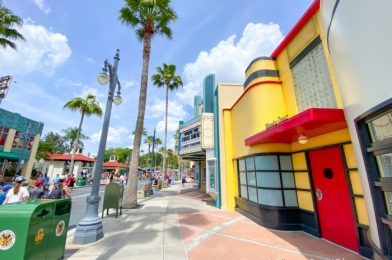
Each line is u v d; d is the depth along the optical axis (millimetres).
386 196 2289
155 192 18000
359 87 2404
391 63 1833
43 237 3352
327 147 4887
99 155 5738
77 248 4441
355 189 4145
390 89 1858
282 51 6793
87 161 40375
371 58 2113
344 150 4410
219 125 10453
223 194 9516
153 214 8031
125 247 4508
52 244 3598
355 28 2352
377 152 2227
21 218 3012
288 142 6480
